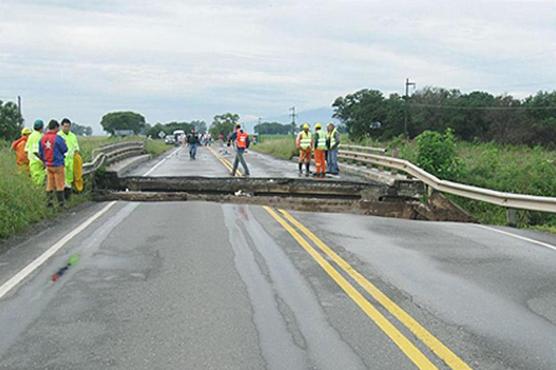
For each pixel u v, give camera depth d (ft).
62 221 45.16
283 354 18.39
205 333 20.25
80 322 21.40
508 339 20.04
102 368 17.40
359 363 17.74
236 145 85.81
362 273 28.91
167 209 52.60
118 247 34.76
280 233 40.09
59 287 25.99
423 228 45.27
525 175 79.87
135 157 122.01
